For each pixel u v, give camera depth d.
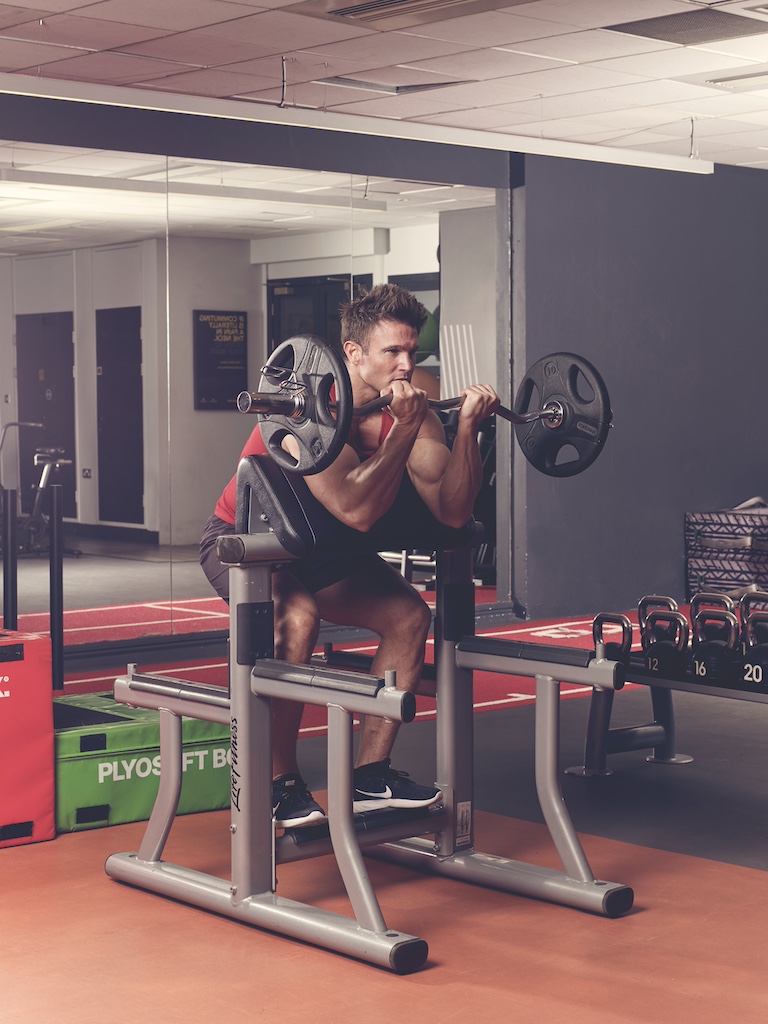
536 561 8.98
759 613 3.86
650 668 4.08
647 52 6.83
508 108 8.20
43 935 3.24
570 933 3.25
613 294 9.30
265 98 7.92
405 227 8.66
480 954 3.11
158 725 4.26
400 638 3.59
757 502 9.91
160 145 7.50
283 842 3.35
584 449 3.57
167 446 7.86
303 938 3.16
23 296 7.34
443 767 3.65
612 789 4.65
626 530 9.45
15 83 5.69
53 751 4.04
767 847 3.97
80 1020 2.74
